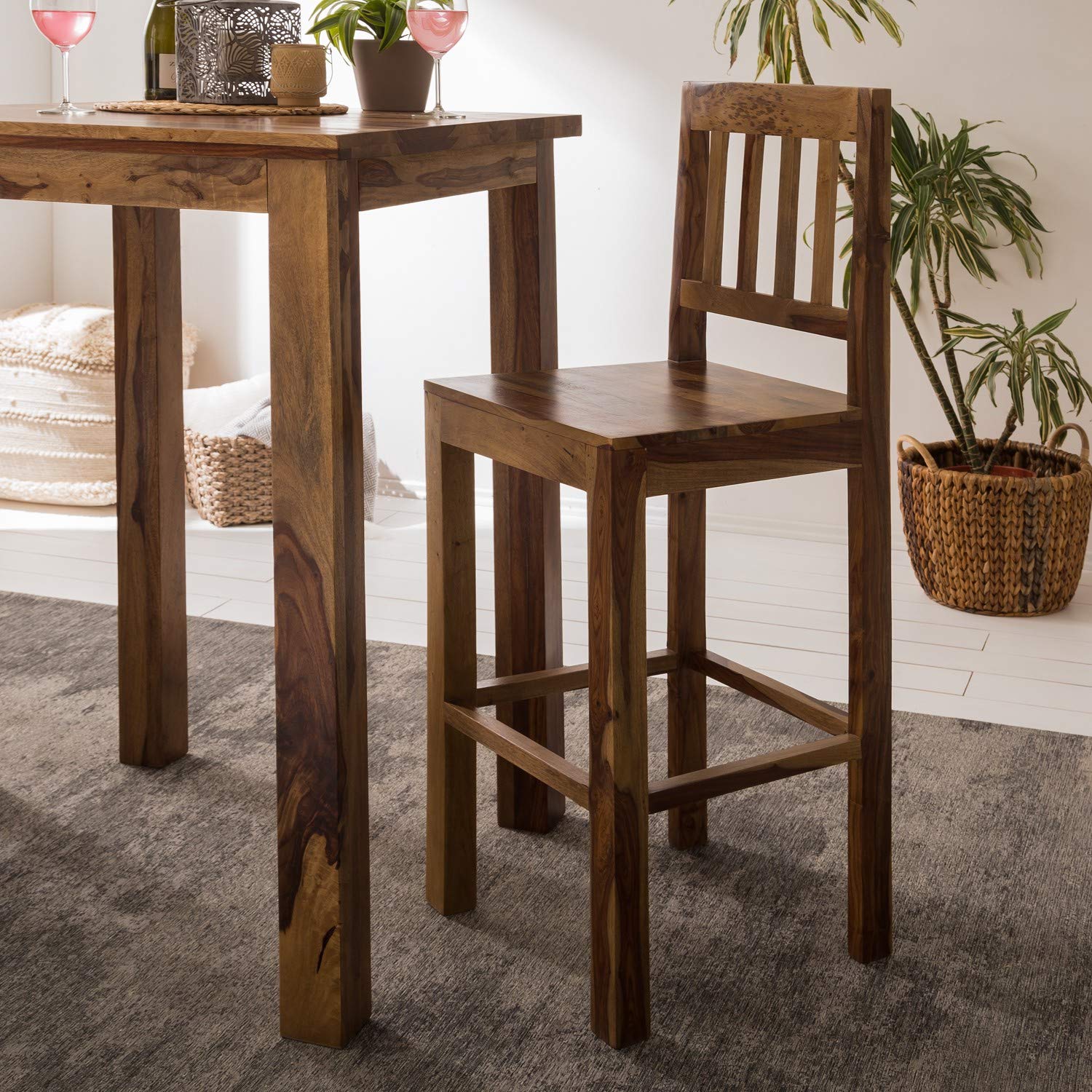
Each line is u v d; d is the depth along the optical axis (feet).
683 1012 5.49
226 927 6.02
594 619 5.02
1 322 12.62
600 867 5.17
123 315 7.06
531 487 6.42
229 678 8.78
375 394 13.24
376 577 10.97
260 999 5.53
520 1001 5.55
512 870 6.58
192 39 6.47
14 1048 5.16
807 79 10.07
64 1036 5.25
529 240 6.25
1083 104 10.66
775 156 11.56
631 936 5.17
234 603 10.25
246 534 12.06
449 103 12.51
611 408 5.31
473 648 5.97
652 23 11.75
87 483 12.53
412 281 12.87
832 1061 5.18
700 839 6.79
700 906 6.27
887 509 5.44
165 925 6.02
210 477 12.18
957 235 10.12
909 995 5.61
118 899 6.22
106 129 4.91
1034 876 6.52
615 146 12.07
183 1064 5.10
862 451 5.37
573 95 12.10
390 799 7.22
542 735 6.79
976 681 8.95
